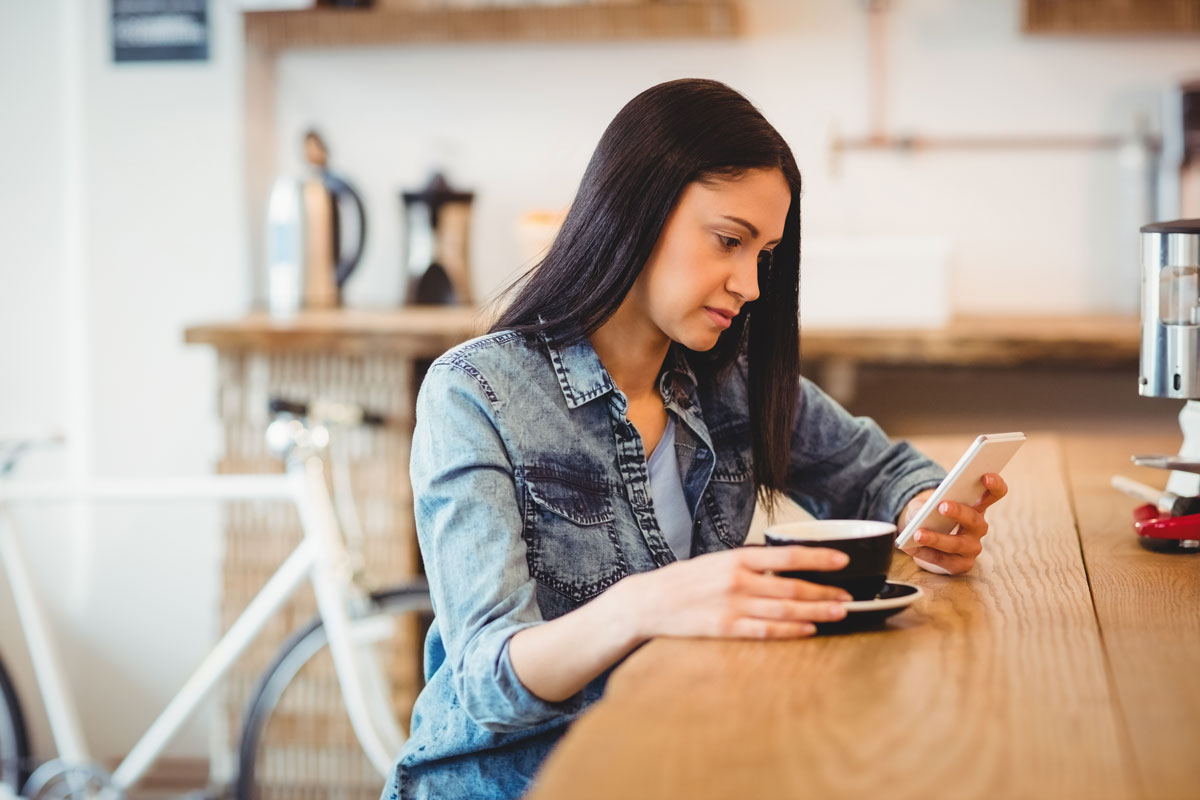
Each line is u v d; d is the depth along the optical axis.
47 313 3.39
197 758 3.37
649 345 1.33
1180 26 2.91
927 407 3.13
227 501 2.86
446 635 1.11
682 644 0.96
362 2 3.23
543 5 3.12
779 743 0.74
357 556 2.73
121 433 3.33
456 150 3.34
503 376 1.24
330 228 3.19
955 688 0.85
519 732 1.19
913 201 3.17
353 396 2.79
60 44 3.34
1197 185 3.00
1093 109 3.09
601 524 1.26
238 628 2.72
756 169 1.20
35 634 2.80
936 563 1.23
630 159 1.22
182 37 3.26
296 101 3.38
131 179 3.29
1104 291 3.12
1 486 2.76
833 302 2.82
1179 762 0.71
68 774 2.80
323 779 2.89
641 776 0.69
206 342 2.75
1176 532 1.31
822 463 1.53
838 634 1.00
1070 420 3.09
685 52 3.23
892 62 3.15
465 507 1.14
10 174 3.37
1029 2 2.96
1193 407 1.48
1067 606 1.09
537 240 2.97
